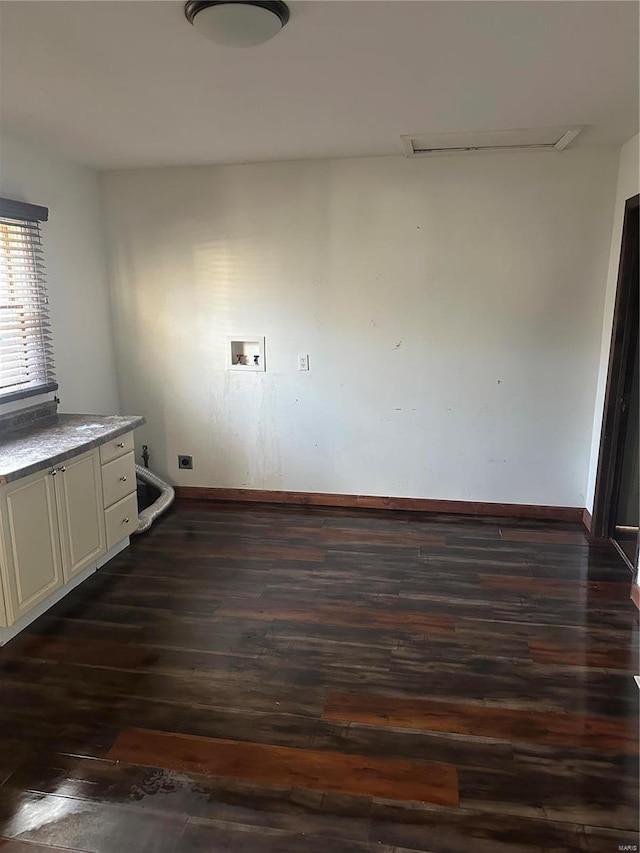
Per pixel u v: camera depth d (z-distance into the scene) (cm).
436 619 297
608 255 386
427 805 190
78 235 411
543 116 303
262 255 425
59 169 387
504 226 393
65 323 401
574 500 423
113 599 319
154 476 462
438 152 378
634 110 292
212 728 225
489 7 184
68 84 253
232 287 435
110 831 182
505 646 274
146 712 234
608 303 383
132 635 286
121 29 199
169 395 462
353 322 424
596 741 217
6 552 268
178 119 304
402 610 306
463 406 423
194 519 430
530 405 414
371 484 448
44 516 292
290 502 461
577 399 408
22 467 272
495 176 387
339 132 331
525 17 191
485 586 330
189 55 221
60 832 182
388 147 368
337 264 417
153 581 339
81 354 420
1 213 327
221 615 303
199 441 466
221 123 313
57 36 205
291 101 277
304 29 199
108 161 400
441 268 405
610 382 369
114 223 440
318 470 453
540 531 405
